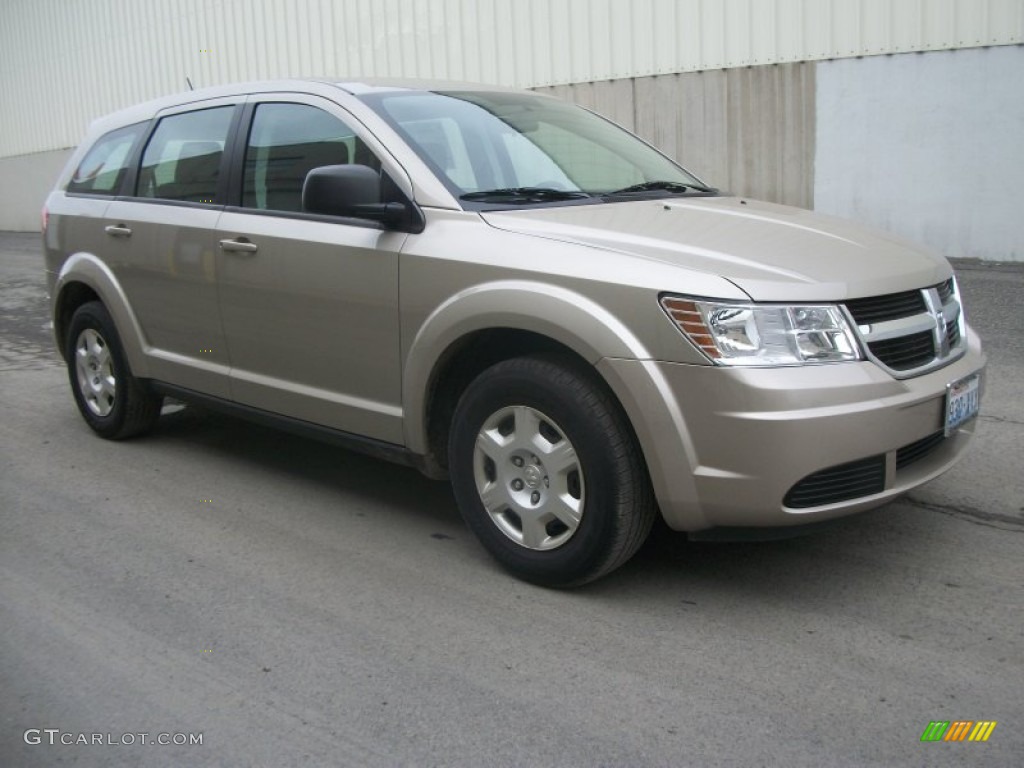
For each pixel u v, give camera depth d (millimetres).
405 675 3250
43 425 6336
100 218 5641
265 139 4785
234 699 3143
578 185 4480
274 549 4297
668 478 3402
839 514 3389
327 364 4426
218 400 5066
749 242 3732
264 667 3326
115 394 5750
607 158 4852
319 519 4633
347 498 4902
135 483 5191
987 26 9586
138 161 5586
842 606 3627
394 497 4902
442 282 3889
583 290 3514
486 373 3840
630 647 3379
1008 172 9781
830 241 3869
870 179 10500
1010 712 2941
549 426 3709
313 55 15492
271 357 4688
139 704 3133
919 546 4113
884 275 3605
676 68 11445
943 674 3150
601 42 11969
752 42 10875
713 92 11250
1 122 24062
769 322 3297
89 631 3602
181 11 17969
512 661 3312
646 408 3381
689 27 11266
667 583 3854
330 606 3748
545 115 4992
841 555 4051
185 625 3629
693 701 3045
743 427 3250
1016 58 9516
